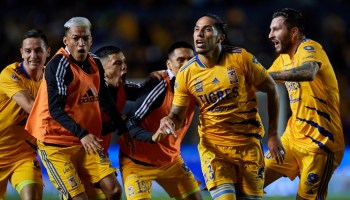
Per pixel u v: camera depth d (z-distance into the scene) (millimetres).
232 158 22156
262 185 22641
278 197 39938
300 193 24312
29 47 23859
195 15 66125
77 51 22000
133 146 23844
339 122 23797
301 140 24016
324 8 66688
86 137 21203
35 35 24047
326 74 23297
